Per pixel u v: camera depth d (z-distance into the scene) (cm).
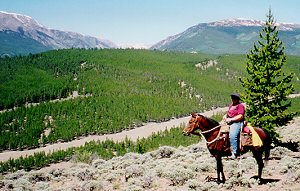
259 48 2953
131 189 1574
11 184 2086
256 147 1460
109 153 9762
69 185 1998
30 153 13825
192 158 2369
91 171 2158
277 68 2866
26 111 18050
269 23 2930
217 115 14488
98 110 19150
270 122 2831
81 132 16212
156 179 1770
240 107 1440
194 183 1526
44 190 1797
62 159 10038
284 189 1375
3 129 16425
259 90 2886
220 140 1451
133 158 2916
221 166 1506
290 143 2773
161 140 10494
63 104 19238
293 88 2828
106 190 1695
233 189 1452
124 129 17300
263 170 1719
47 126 16962
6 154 13875
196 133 1480
